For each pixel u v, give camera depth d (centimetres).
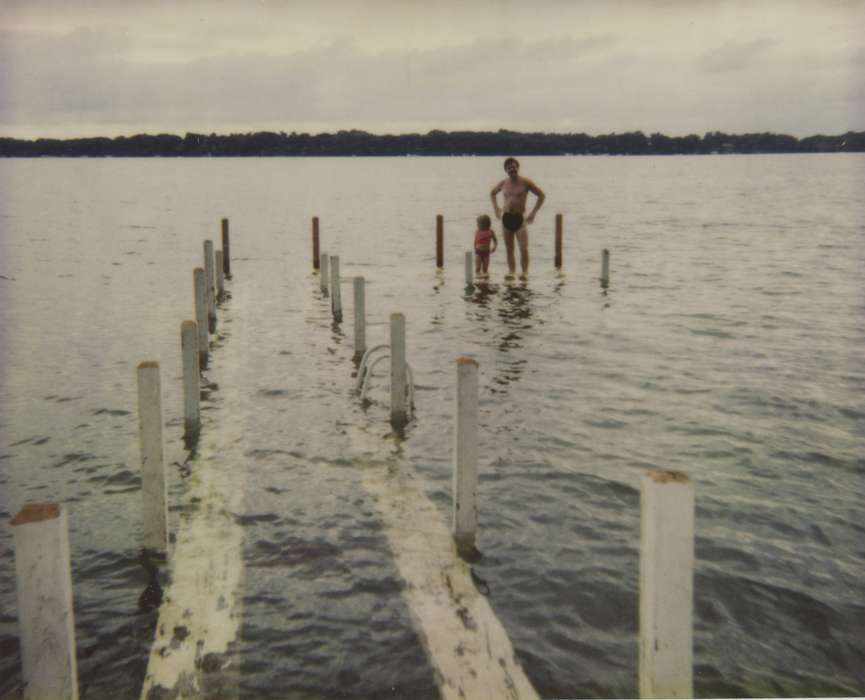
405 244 3091
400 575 544
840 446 817
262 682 429
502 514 647
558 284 1978
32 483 729
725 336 1382
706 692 429
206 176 14062
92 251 2881
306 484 714
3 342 1369
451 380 1088
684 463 769
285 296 1845
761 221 4056
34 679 347
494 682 430
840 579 548
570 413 931
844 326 1464
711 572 555
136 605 507
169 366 1188
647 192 7450
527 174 14050
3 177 13188
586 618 494
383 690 422
